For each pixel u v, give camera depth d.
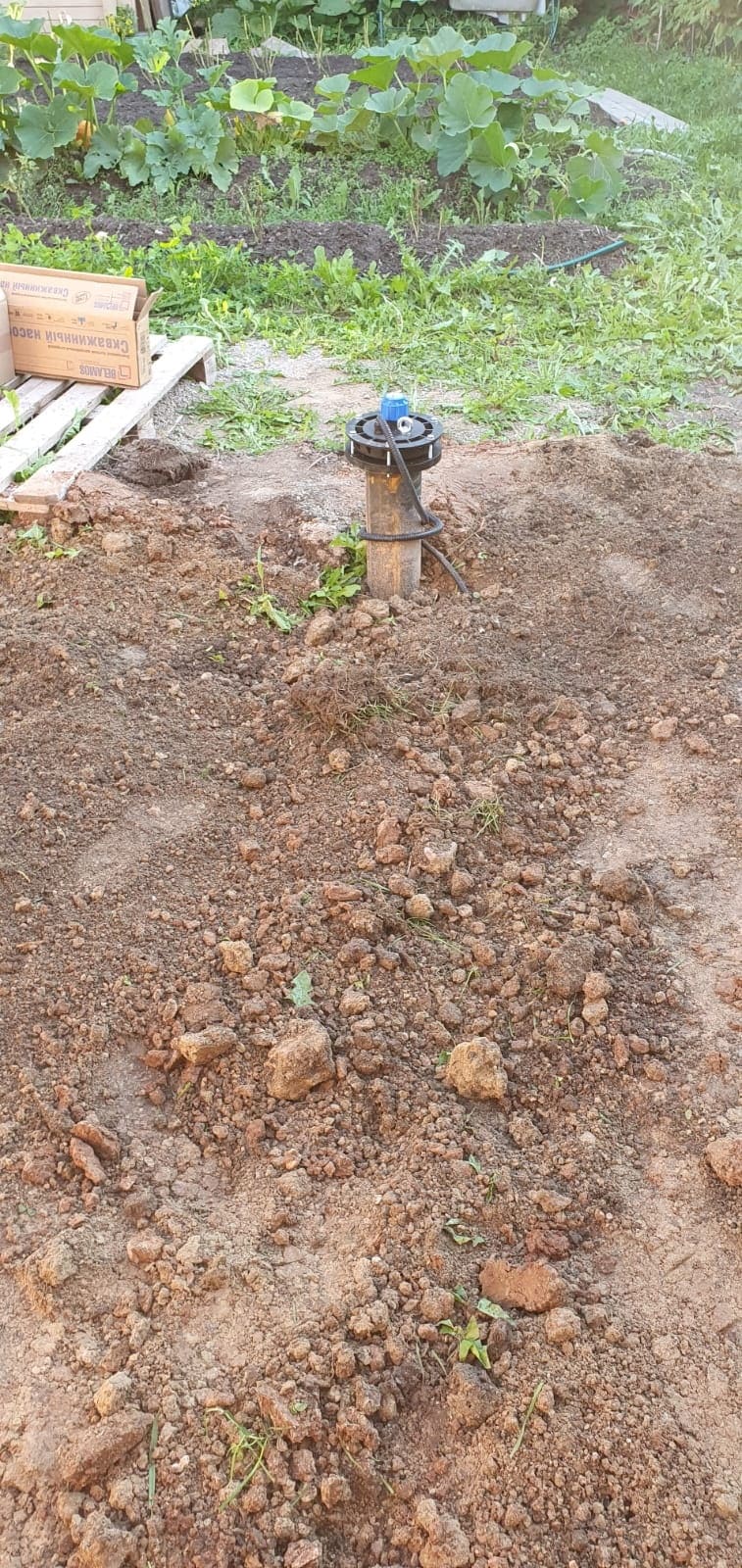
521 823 3.21
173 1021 2.63
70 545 4.27
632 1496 1.89
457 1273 2.20
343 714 3.41
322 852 3.08
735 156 9.57
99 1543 1.79
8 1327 2.11
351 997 2.67
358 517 4.51
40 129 8.50
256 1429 1.96
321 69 11.45
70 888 2.95
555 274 7.36
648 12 12.91
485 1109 2.51
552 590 4.11
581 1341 2.10
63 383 5.40
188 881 3.00
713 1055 2.58
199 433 5.40
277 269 7.21
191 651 3.82
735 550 4.34
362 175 8.76
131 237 7.65
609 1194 2.34
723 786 3.35
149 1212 2.29
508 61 8.98
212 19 12.51
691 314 6.70
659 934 2.90
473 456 5.04
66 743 3.36
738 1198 2.34
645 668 3.79
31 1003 2.65
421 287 6.91
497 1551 1.83
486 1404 2.00
